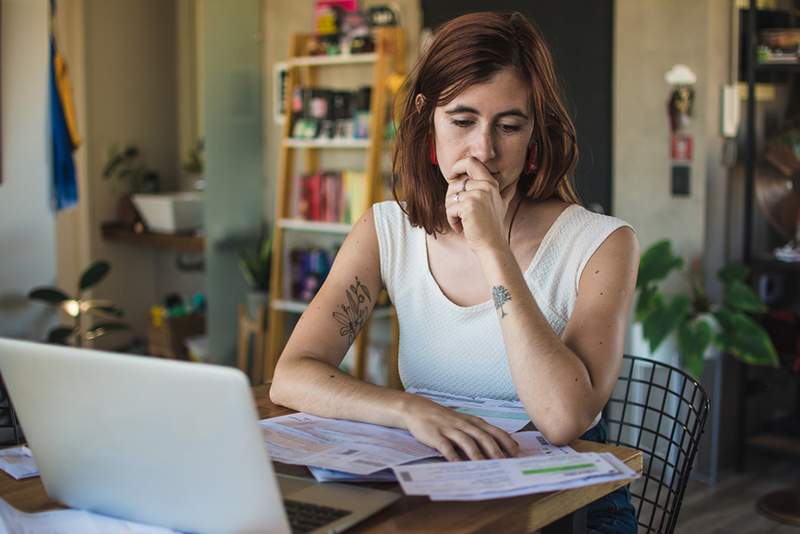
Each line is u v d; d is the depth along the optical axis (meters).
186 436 0.95
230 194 5.02
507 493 1.02
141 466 1.00
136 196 6.05
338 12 4.48
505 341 1.34
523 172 1.60
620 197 3.87
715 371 3.62
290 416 1.39
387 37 4.23
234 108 4.99
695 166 3.65
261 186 5.17
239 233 5.08
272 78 5.05
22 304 4.84
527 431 1.33
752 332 3.45
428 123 1.54
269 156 5.13
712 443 3.60
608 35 3.82
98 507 1.08
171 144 6.50
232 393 0.90
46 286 4.92
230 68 4.95
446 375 1.61
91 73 6.01
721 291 3.78
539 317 1.35
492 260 1.38
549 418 1.27
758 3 3.84
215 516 0.98
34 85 4.76
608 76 3.84
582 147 3.93
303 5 4.85
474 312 1.57
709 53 3.59
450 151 1.46
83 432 1.03
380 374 4.47
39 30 4.74
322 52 4.49
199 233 5.93
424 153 1.57
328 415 1.38
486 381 1.58
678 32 3.64
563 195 1.66
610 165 3.88
